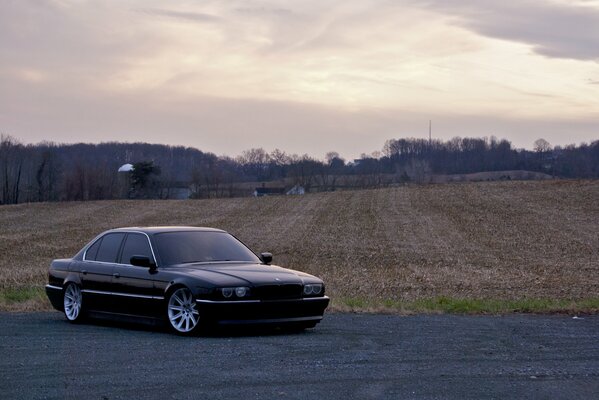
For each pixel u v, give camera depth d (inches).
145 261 434.0
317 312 431.2
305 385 277.0
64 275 493.0
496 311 585.9
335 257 1298.0
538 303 633.6
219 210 2210.9
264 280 411.8
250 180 3870.6
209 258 451.8
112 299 455.2
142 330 444.1
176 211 2218.3
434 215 1891.0
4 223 1985.7
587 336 412.2
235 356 336.8
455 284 900.6
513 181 2539.4
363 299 681.0
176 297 419.5
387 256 1298.0
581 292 812.6
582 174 3641.7
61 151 3703.3
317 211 2079.2
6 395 264.8
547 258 1241.4
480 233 1582.2
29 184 3289.9
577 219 1748.3
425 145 3973.9
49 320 503.2
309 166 3590.1
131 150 3868.1
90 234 1716.3
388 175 3730.3
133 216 2122.3
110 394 265.4
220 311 397.7
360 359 329.4
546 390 270.8
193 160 3954.2
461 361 326.6
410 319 505.0
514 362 325.7
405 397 258.8
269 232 1702.8
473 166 3917.3
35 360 332.2
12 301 641.0
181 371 303.3
